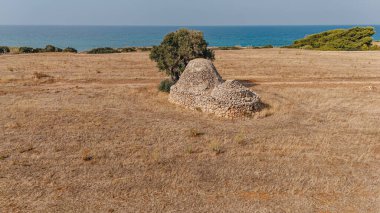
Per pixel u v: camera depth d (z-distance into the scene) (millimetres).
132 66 42250
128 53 59781
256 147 15469
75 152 14305
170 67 29047
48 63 43094
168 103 24078
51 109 21109
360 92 28344
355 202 10719
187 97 22766
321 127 18875
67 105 22281
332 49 71688
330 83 32781
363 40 72562
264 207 10281
